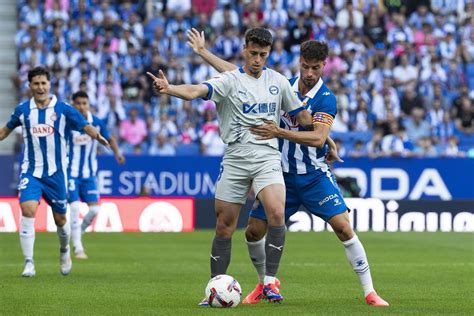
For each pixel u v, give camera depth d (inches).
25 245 1225.4
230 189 912.9
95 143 1600.6
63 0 2768.2
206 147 2551.7
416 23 2903.5
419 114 2667.3
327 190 943.7
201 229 2285.9
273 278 927.7
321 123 916.6
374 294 946.7
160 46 2726.4
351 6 2866.6
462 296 1040.2
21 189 1216.8
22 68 2684.5
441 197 2412.6
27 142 1214.9
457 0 2972.4
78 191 1587.1
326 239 2014.0
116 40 2704.2
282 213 901.2
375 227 2345.0
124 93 2635.3
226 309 892.6
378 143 2554.1
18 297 1001.5
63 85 2637.8
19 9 2768.2
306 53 908.0
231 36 2768.2
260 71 905.5
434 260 1536.7
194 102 2625.5
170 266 1406.3
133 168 2310.5
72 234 1555.1
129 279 1208.2
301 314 855.7
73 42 2704.2
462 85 2731.3
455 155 2610.7
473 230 2367.1
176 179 2329.0
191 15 2822.3
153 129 2566.4
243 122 898.1
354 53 2773.1
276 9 2829.7
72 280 1186.6
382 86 2711.6
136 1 2834.6
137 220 2250.2
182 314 854.5
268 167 901.2
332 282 1190.3
